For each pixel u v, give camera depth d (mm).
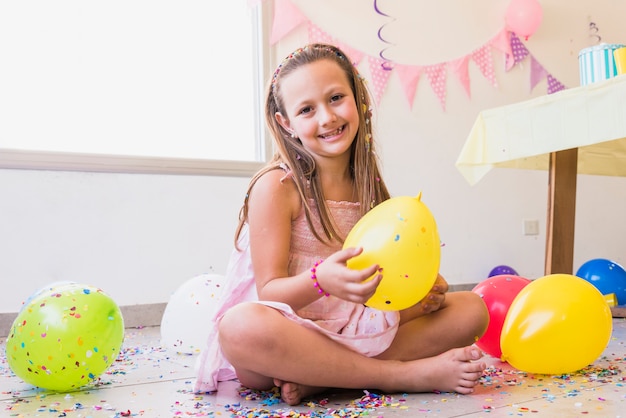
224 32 2906
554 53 3900
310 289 1042
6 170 2357
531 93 3795
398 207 1037
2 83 2459
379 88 3248
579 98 1854
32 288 2375
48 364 1189
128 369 1482
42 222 2406
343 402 1079
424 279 1015
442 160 3453
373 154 1310
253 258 1164
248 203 1207
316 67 1181
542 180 3826
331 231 1201
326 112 1162
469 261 3533
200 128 2848
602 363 1389
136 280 2564
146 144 2732
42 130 2525
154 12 2754
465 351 1095
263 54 2939
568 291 1245
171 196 2658
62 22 2570
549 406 1001
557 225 2068
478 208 3576
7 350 1252
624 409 971
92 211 2498
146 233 2598
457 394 1098
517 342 1237
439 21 3473
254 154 2961
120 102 2678
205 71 2859
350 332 1139
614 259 4148
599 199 4113
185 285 1841
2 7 2471
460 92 3527
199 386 1190
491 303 1417
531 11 3584
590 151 2371
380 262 990
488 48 3645
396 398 1083
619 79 1755
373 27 3252
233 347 1039
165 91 2771
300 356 1028
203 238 2721
